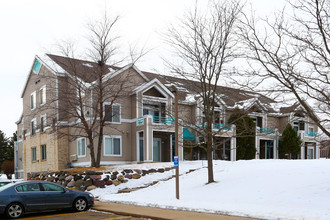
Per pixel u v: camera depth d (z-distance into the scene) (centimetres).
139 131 2955
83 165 2962
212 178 1766
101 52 2516
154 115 3197
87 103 2847
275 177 1639
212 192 1563
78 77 2725
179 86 1802
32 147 3634
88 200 1437
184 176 2142
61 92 2730
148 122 2889
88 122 2852
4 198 1227
